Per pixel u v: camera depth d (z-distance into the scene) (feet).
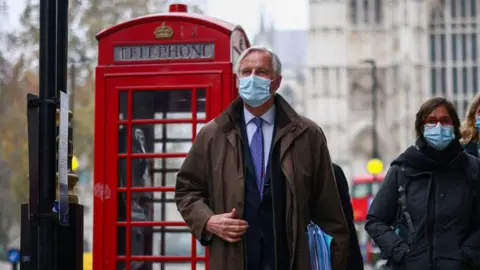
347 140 400.26
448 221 28.43
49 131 26.58
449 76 399.85
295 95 547.49
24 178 154.10
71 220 27.63
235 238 23.62
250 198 24.29
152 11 154.61
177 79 37.42
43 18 26.86
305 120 25.02
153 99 37.63
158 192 37.01
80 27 153.07
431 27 402.11
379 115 401.08
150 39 37.93
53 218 26.30
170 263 37.04
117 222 37.11
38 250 26.20
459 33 400.67
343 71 403.34
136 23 38.14
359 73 405.18
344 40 404.98
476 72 400.06
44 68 26.76
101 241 37.17
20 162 152.87
